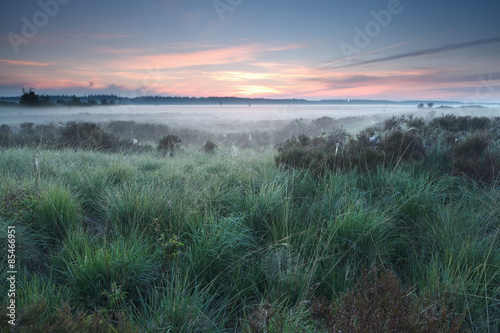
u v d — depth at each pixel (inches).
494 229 143.9
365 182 210.7
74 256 117.8
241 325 90.4
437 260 117.6
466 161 221.3
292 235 129.2
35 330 67.6
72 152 379.6
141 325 86.5
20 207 146.1
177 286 97.4
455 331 71.0
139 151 534.3
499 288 100.7
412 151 245.4
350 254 125.3
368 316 73.2
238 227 144.5
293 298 101.9
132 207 159.5
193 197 177.2
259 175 228.5
